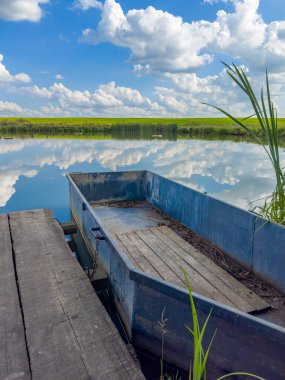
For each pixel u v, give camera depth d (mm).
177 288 1397
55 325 1672
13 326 1659
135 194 4559
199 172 8180
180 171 8336
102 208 4180
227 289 2064
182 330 1442
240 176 7594
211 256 2619
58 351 1495
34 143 17953
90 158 10898
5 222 3299
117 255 1828
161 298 1481
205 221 2912
